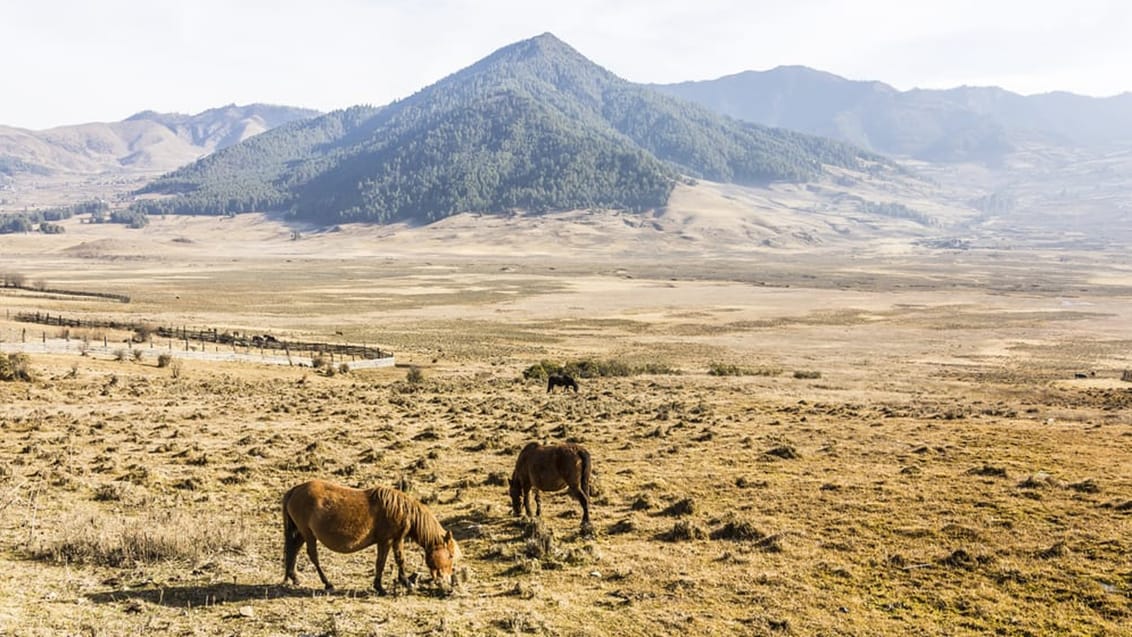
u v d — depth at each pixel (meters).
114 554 13.55
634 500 19.19
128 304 131.25
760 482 20.58
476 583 13.38
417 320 123.25
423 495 19.52
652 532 16.56
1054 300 164.38
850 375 68.00
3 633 9.88
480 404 40.44
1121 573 13.46
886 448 25.73
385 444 27.48
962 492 19.12
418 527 12.72
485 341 99.31
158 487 19.47
